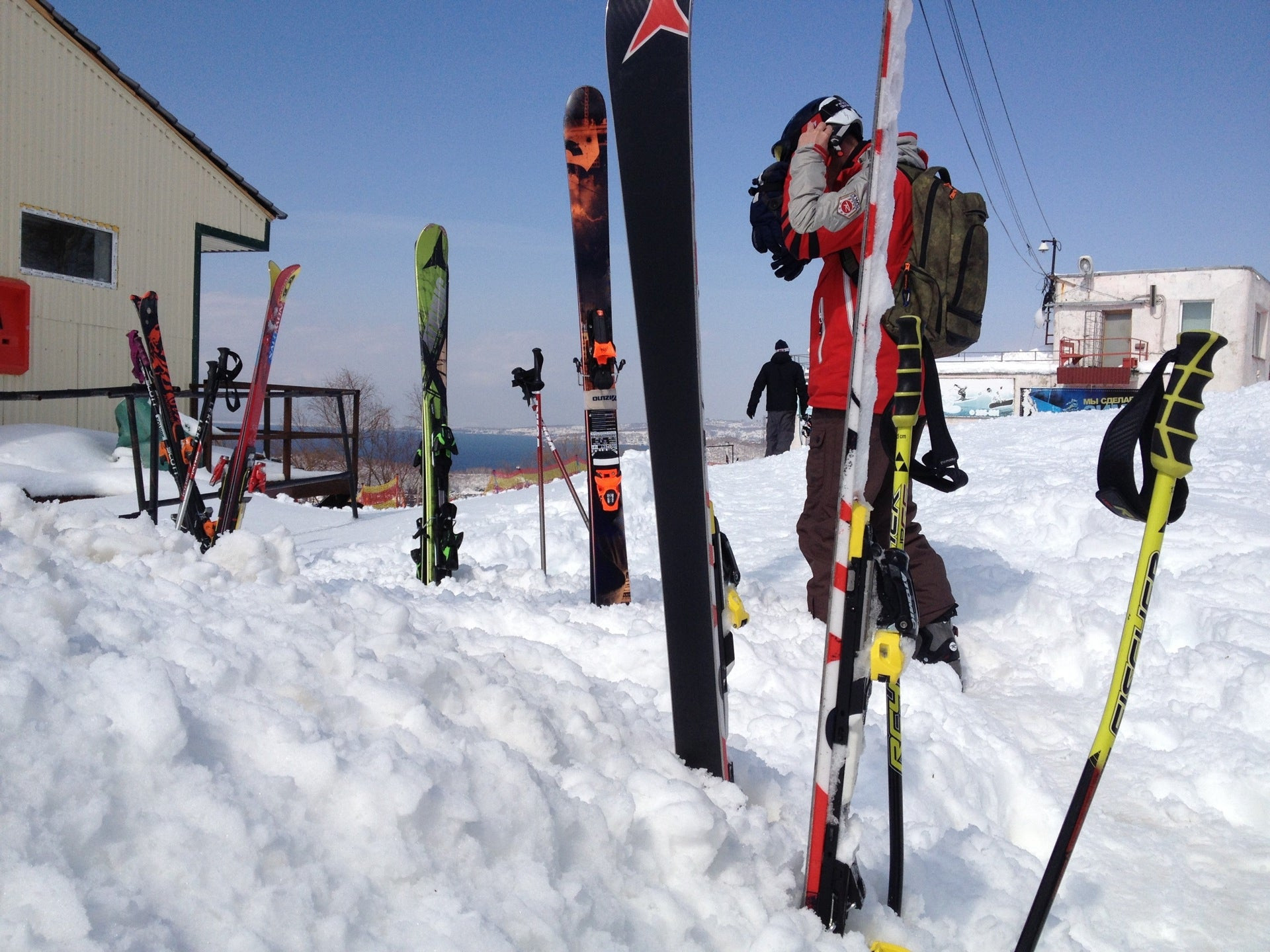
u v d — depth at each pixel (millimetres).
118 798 896
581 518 5344
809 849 1239
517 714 1348
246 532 1905
